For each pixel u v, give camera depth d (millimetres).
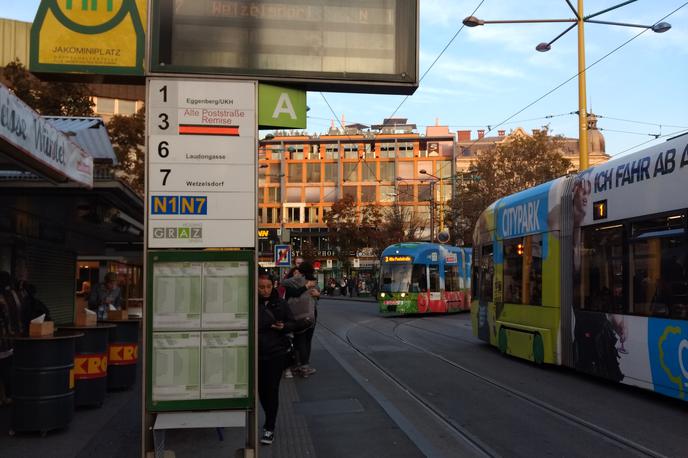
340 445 7090
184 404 5531
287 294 11555
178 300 5562
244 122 5715
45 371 7332
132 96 35000
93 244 19641
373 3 6008
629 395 10008
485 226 16703
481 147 84062
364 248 65250
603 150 77188
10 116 5730
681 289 8461
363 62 5941
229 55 5750
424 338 20031
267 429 7102
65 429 7719
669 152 8867
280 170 84000
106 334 9125
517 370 12789
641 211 9445
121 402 9375
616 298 10055
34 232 14023
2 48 29266
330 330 23641
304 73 5848
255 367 5598
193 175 5629
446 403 9492
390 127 89625
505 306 14797
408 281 31359
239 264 5625
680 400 9500
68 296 17516
